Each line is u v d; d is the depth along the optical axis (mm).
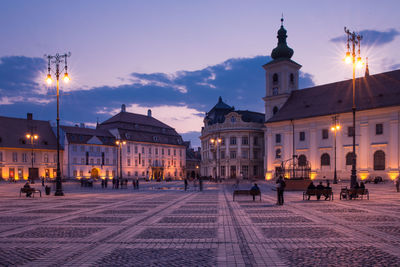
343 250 9641
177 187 53406
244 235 11836
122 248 10078
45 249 10039
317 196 25578
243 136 97438
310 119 72562
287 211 18484
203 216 16688
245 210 19172
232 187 50969
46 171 86562
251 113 104062
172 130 120250
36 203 24500
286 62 84375
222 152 99625
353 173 27281
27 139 84375
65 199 28422
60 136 90250
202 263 8477
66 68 31875
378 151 62406
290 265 8266
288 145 76062
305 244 10406
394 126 60469
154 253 9477
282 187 22188
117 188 50031
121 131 101938
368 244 10336
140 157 105250
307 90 80500
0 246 10453
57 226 13891
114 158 98812
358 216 16188
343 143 67062
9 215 17438
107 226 13820
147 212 18484
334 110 69000
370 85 67938
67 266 8344
